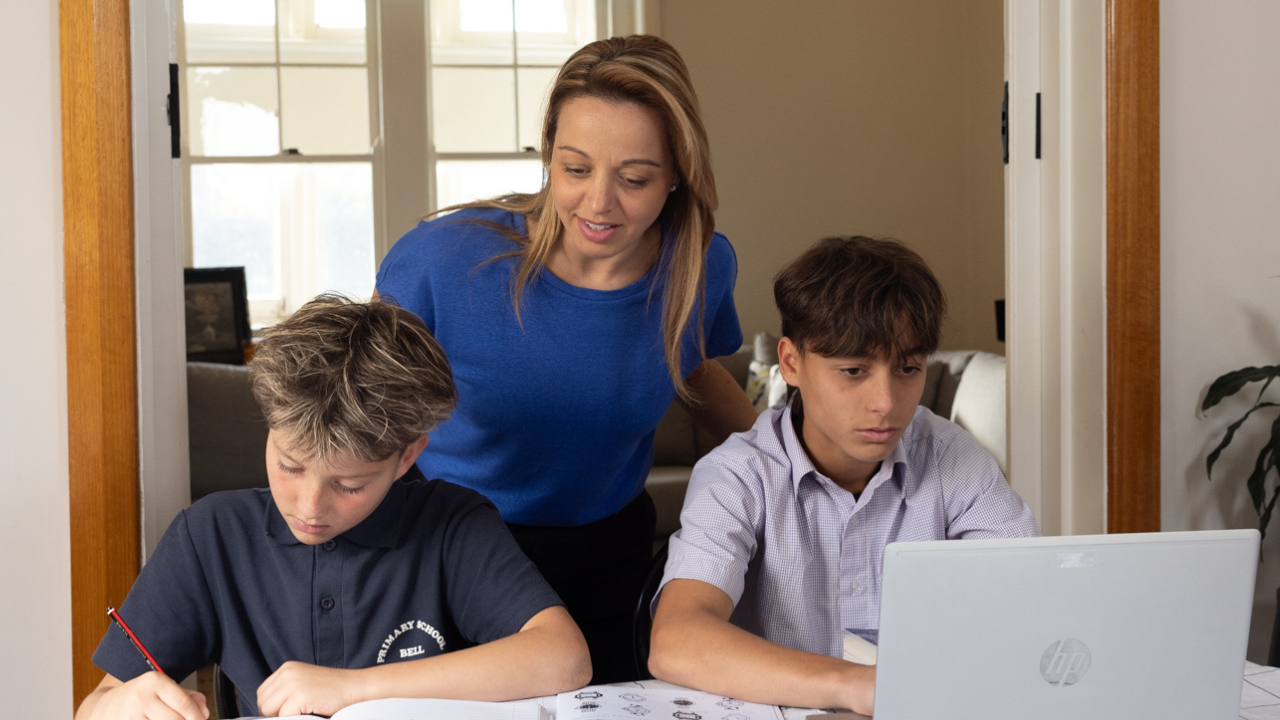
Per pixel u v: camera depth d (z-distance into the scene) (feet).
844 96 14.90
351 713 2.88
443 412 3.58
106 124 4.50
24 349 4.53
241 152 14.11
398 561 3.77
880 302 3.64
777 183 14.84
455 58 14.33
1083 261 5.57
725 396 5.71
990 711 2.44
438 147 14.37
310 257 14.34
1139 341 5.42
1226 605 2.50
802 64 14.79
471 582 3.79
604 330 4.53
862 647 3.24
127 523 4.60
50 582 4.60
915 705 2.42
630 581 5.25
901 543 2.37
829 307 3.71
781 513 4.09
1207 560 2.47
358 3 14.07
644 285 4.58
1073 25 5.48
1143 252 5.40
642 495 5.44
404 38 13.91
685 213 4.54
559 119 4.12
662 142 4.10
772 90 14.74
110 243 4.52
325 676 3.14
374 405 3.28
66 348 4.54
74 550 4.57
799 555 4.07
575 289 4.47
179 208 4.93
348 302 3.61
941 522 4.20
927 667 2.40
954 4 15.07
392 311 3.61
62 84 4.47
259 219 14.24
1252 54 5.53
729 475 4.10
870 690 2.89
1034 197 5.70
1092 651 2.45
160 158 4.83
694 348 4.96
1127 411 5.45
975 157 14.98
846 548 4.11
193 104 13.97
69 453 4.55
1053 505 5.74
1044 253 5.69
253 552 3.75
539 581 3.76
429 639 3.77
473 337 4.53
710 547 3.80
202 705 3.07
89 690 4.57
